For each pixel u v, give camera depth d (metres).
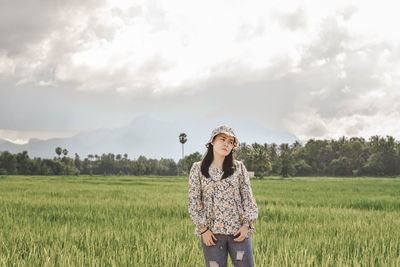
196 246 4.97
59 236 5.96
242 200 3.02
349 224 7.66
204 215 2.93
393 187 31.92
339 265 4.25
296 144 149.75
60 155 160.38
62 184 35.09
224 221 2.88
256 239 5.79
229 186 2.93
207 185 2.95
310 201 15.42
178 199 15.90
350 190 26.22
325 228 7.18
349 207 13.26
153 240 5.49
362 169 114.25
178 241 5.38
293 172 108.69
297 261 4.41
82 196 17.95
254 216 2.86
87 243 5.18
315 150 128.62
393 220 8.59
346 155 123.31
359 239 5.86
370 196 19.11
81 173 183.12
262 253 4.69
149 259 4.46
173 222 8.10
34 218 8.73
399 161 109.94
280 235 6.49
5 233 6.30
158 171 161.62
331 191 24.78
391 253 4.84
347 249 5.18
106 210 10.78
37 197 16.64
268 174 123.81
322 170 125.69
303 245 5.50
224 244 2.90
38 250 4.84
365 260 4.48
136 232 6.31
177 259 4.25
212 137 2.94
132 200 15.30
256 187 31.73
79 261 4.30
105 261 4.49
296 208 11.49
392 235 6.30
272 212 10.12
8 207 11.59
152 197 17.33
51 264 4.26
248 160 84.25
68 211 10.27
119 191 23.19
